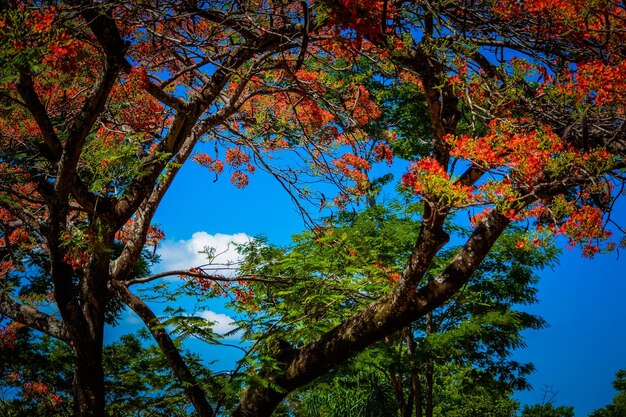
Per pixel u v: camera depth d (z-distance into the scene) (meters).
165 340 8.36
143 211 9.27
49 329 8.52
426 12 6.72
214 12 7.67
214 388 8.08
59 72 7.70
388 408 16.31
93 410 7.65
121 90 8.57
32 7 5.75
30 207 10.09
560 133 6.60
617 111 6.42
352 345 7.09
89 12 6.48
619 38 6.70
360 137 11.94
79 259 7.12
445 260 14.40
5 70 6.07
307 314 8.38
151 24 7.45
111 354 14.24
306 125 12.23
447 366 15.75
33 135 9.05
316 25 6.67
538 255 15.24
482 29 7.14
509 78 6.50
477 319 13.70
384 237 14.28
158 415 8.68
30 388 13.78
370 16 6.15
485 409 19.62
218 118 9.59
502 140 5.89
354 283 9.16
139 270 15.39
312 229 10.55
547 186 6.00
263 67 9.15
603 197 6.05
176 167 9.20
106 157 7.45
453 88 6.50
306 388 12.54
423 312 6.76
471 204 5.84
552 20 6.84
